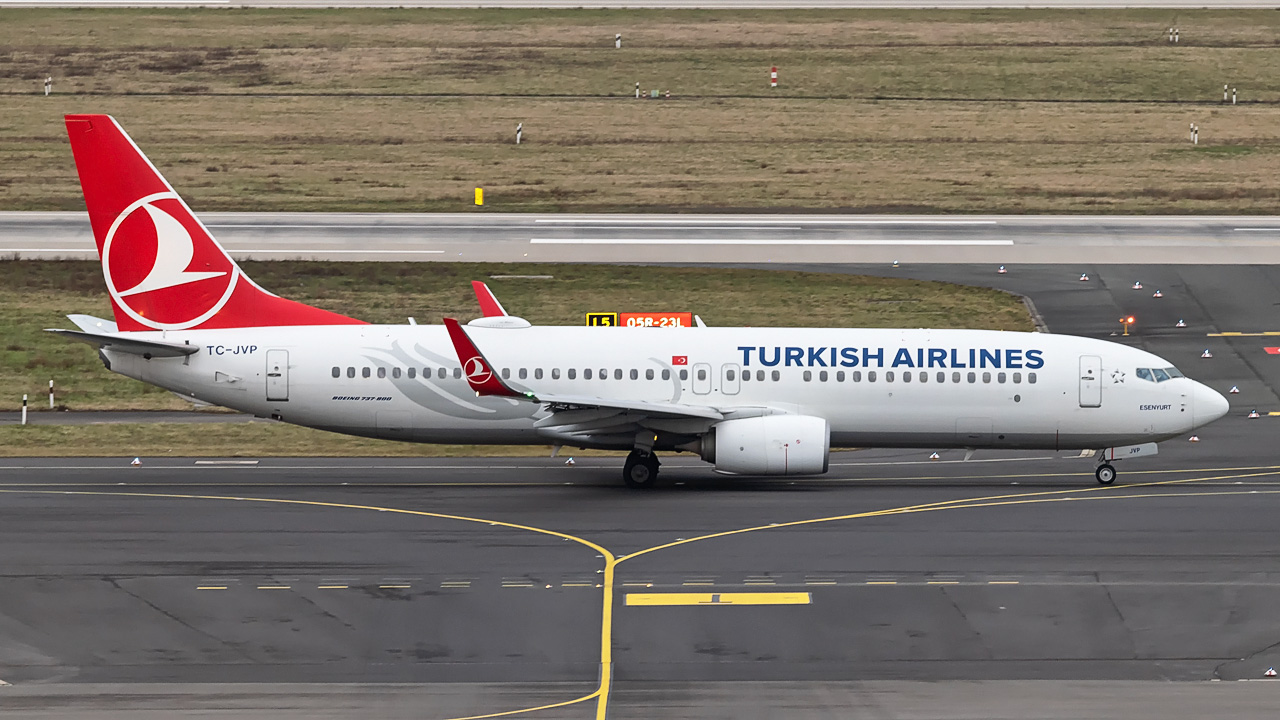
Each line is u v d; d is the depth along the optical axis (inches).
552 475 7401.6
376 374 7140.8
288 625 4867.1
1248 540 5935.0
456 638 4734.3
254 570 5487.2
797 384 7126.0
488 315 7741.1
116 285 7229.3
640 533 6058.1
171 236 7219.5
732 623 4872.0
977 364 7130.9
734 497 6811.0
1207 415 7081.7
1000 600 5118.1
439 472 7460.6
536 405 7111.2
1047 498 6786.4
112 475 7298.2
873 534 6033.5
